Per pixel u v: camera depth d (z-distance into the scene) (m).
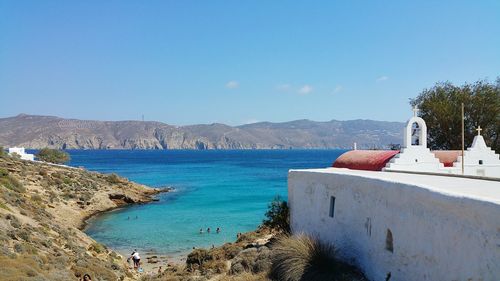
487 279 10.96
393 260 16.19
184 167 170.50
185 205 69.69
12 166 68.50
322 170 26.42
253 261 24.73
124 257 40.06
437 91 48.38
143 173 138.00
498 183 16.11
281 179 115.38
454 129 46.50
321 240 22.42
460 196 12.17
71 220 54.69
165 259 39.53
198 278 26.25
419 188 14.41
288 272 19.64
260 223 53.94
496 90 46.00
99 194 70.12
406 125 26.30
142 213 62.72
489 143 45.28
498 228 10.59
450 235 12.60
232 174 134.38
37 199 54.75
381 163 26.19
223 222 55.25
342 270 19.19
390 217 16.48
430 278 13.66
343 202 21.19
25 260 27.36
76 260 32.25
